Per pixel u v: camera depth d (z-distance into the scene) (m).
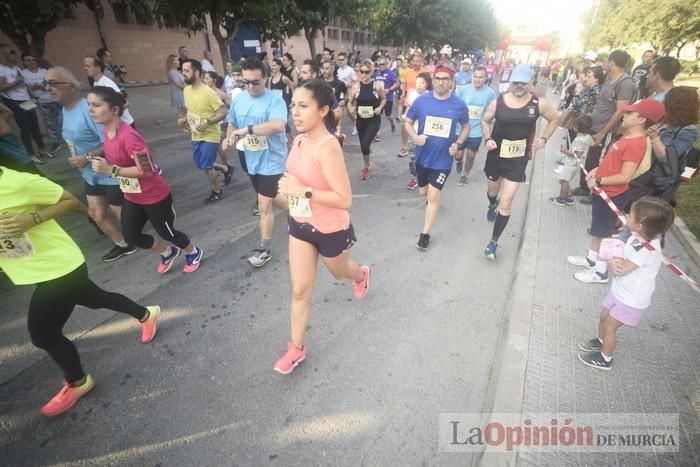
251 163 3.68
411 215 5.33
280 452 2.13
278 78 8.23
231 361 2.75
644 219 2.24
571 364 2.66
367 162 6.63
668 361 2.72
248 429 2.26
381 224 5.02
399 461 2.10
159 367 2.68
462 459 2.12
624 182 3.13
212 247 4.32
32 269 2.01
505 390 2.43
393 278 3.82
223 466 2.06
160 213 3.31
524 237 4.54
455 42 34.75
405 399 2.48
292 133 9.06
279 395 2.48
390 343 2.96
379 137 9.91
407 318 3.24
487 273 3.97
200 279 3.72
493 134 3.99
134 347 2.86
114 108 2.92
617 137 4.96
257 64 3.49
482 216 5.37
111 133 3.00
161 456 2.11
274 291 3.56
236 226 4.84
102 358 2.75
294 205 2.31
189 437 2.21
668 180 3.36
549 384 2.49
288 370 2.61
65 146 7.96
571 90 12.19
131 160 3.07
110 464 2.06
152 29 15.86
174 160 7.34
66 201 2.06
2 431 2.23
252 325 3.11
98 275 3.76
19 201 1.86
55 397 2.33
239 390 2.51
